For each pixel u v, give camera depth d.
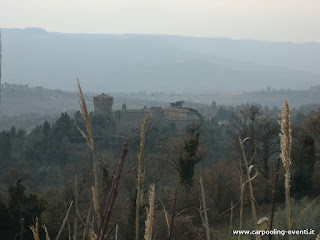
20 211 25.69
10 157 116.50
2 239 24.92
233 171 41.97
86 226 2.17
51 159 125.06
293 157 44.22
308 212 11.66
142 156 2.40
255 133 52.78
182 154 47.22
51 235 26.80
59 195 34.66
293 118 163.50
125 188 30.53
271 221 2.34
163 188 45.41
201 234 25.03
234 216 37.53
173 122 150.75
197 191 40.28
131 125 165.50
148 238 2.17
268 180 42.88
